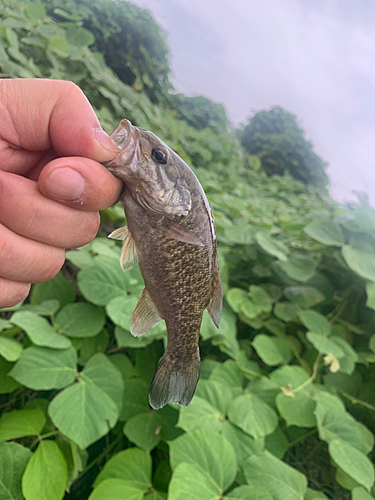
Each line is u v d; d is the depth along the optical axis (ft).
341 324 1.43
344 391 1.22
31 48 1.43
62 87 0.52
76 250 1.11
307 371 1.22
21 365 0.78
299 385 1.05
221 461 0.74
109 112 1.78
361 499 0.81
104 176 0.50
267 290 1.50
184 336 0.64
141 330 0.64
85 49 1.80
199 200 0.59
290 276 1.42
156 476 0.83
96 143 0.51
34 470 0.68
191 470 0.70
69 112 0.51
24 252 0.48
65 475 0.70
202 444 0.76
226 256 1.62
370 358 1.29
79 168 0.47
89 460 0.89
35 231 0.48
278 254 1.41
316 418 0.95
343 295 1.51
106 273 1.02
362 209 1.59
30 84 0.52
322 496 0.78
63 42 1.50
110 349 1.09
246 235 1.56
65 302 1.06
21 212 0.46
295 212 2.85
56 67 1.48
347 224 1.58
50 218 0.48
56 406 0.74
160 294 0.61
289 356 1.22
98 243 1.16
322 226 1.55
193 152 2.82
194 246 0.59
